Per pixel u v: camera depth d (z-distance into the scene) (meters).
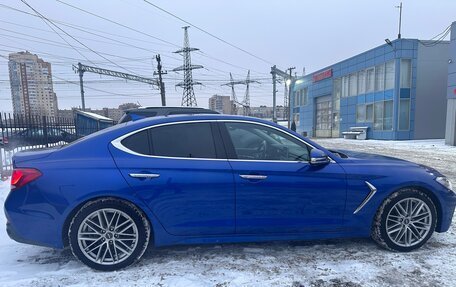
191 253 3.88
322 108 38.09
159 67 35.47
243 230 3.62
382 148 18.55
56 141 12.25
